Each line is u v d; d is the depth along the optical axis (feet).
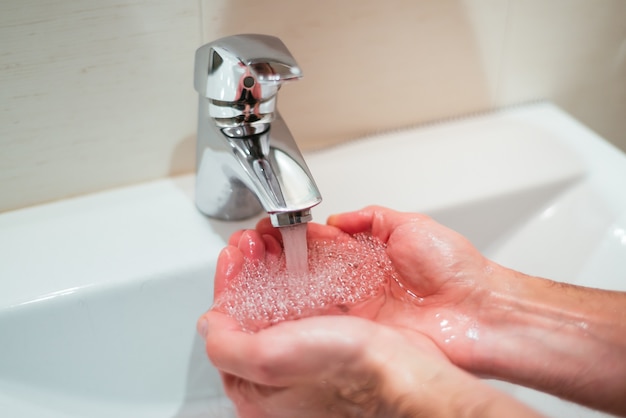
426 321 1.77
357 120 2.17
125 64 1.79
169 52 1.82
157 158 1.97
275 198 1.51
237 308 1.62
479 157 2.14
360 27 1.99
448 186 2.02
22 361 1.64
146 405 1.77
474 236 2.07
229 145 1.61
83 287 1.64
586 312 1.68
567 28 2.27
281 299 1.69
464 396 1.41
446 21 2.08
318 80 2.03
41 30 1.67
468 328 1.74
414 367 1.45
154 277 1.70
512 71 2.29
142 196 1.95
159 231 1.83
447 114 2.29
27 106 1.75
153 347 1.76
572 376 1.68
